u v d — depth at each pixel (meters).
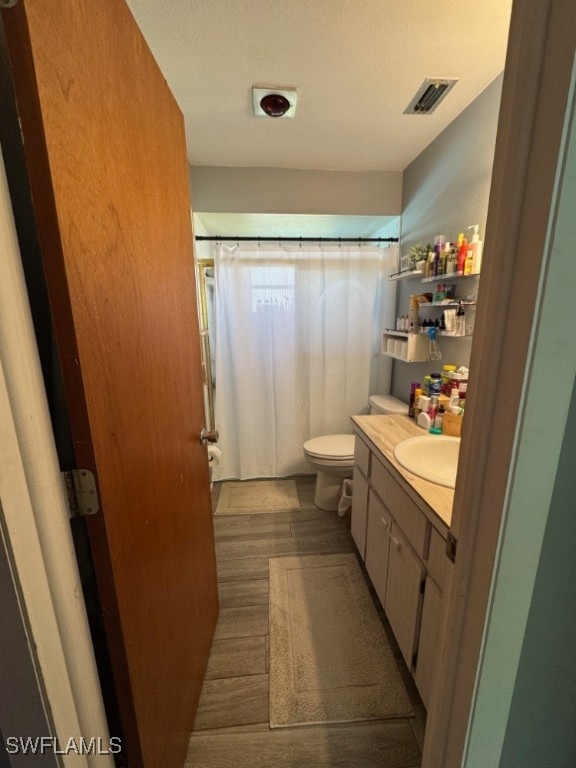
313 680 1.22
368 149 1.94
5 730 0.50
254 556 1.87
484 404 0.49
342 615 1.49
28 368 0.46
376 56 1.23
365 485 1.62
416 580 1.07
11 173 0.50
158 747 0.81
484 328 0.49
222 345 2.54
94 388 0.57
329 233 2.86
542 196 0.39
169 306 0.95
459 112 1.59
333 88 1.40
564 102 0.36
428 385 1.71
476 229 1.45
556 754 0.65
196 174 2.13
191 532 1.12
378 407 2.32
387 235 2.70
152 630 0.80
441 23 1.08
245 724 1.09
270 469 2.79
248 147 1.90
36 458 0.48
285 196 2.20
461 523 0.56
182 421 1.05
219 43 1.15
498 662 0.55
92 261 0.57
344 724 1.09
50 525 0.50
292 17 1.05
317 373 2.65
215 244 2.38
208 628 1.30
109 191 0.62
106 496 0.60
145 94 0.79
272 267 2.47
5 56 0.45
